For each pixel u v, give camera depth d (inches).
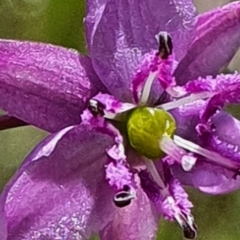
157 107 3.0
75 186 3.0
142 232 3.1
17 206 2.8
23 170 2.8
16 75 2.9
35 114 3.0
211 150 3.1
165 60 3.0
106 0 2.9
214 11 3.0
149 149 3.0
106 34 3.0
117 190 2.9
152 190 3.0
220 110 3.1
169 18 3.0
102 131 3.0
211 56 3.1
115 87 3.0
